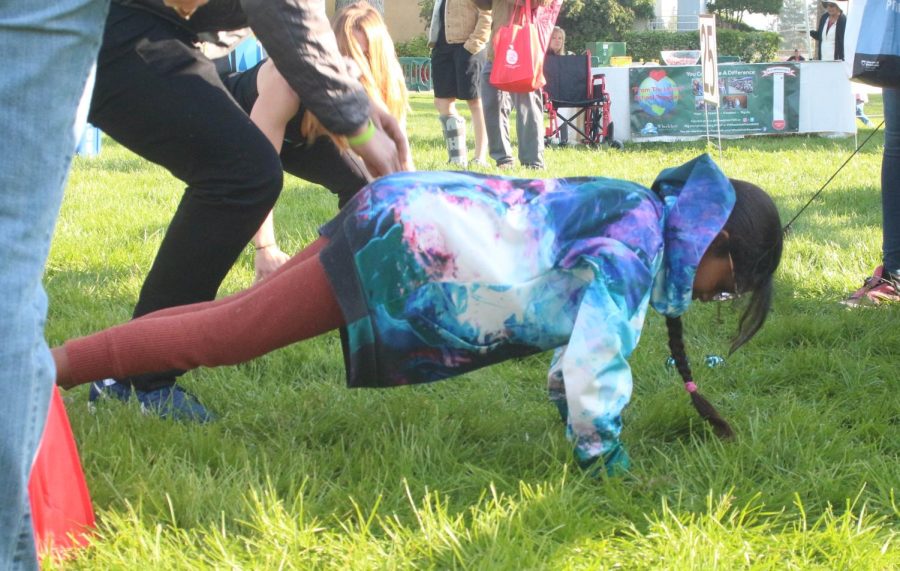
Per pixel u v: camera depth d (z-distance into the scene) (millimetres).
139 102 2859
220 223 3010
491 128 9953
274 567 2201
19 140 1735
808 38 29531
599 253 2516
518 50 8391
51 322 4133
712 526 2381
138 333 2584
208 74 2967
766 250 2703
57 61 1749
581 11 41344
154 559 2199
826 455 2879
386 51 3953
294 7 2590
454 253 2480
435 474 2736
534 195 2617
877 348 4012
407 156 3148
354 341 2488
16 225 1761
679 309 2695
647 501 2588
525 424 3158
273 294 2559
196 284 3100
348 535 2361
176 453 2805
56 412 2256
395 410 3191
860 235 6031
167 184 8398
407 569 2230
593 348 2451
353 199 2607
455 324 2520
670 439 3131
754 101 14078
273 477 2664
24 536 1791
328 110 2717
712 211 2615
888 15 4098
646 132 13984
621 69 13844
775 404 3383
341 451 2854
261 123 3512
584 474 2646
